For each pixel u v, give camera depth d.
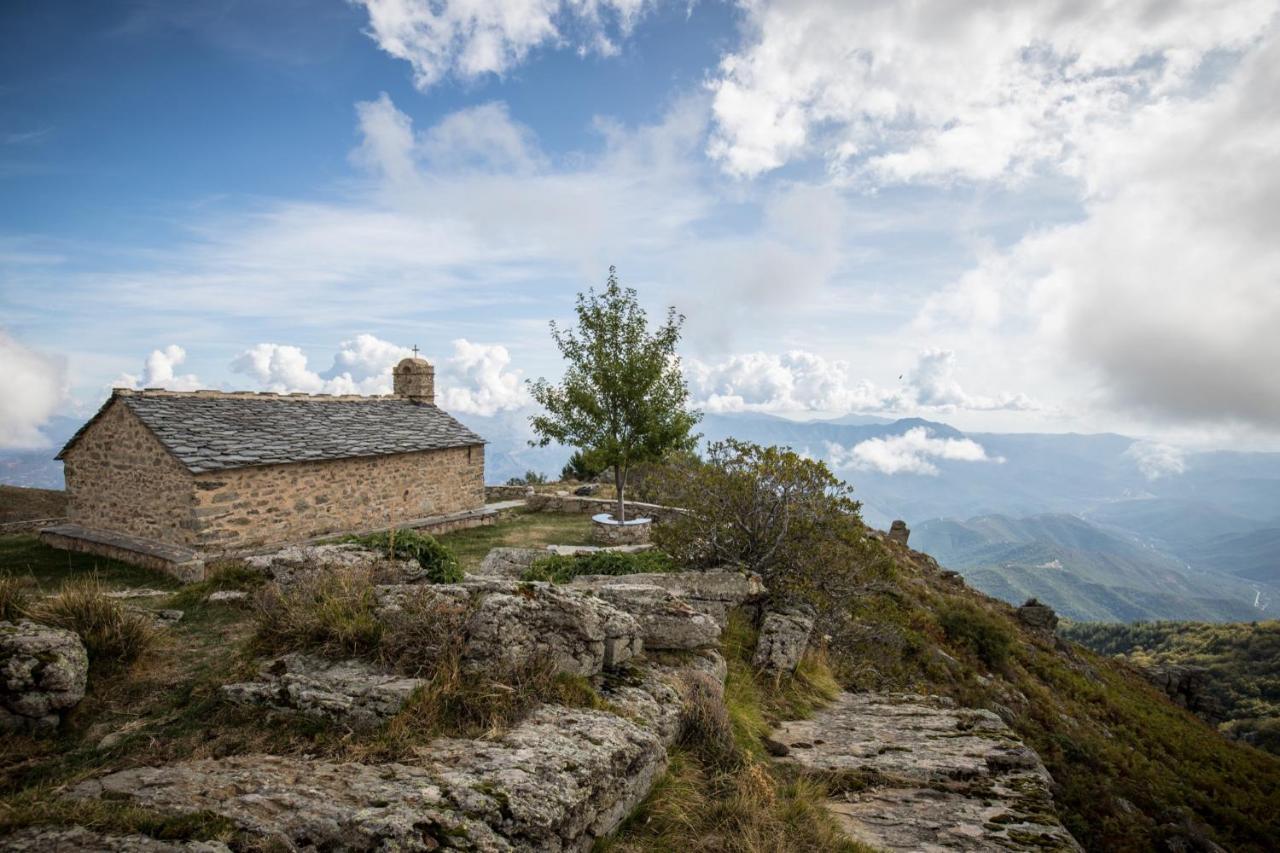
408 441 22.11
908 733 8.27
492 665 5.85
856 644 14.37
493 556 14.15
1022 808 6.21
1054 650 28.52
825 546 13.26
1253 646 82.06
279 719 5.20
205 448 16.14
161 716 5.52
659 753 5.76
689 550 13.55
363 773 4.23
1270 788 21.12
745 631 11.15
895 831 5.67
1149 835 13.50
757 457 13.87
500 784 4.17
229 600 9.70
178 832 3.23
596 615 7.04
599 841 4.64
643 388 20.23
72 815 3.26
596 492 33.03
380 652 5.91
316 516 18.48
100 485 17.62
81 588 7.38
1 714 5.08
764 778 6.10
